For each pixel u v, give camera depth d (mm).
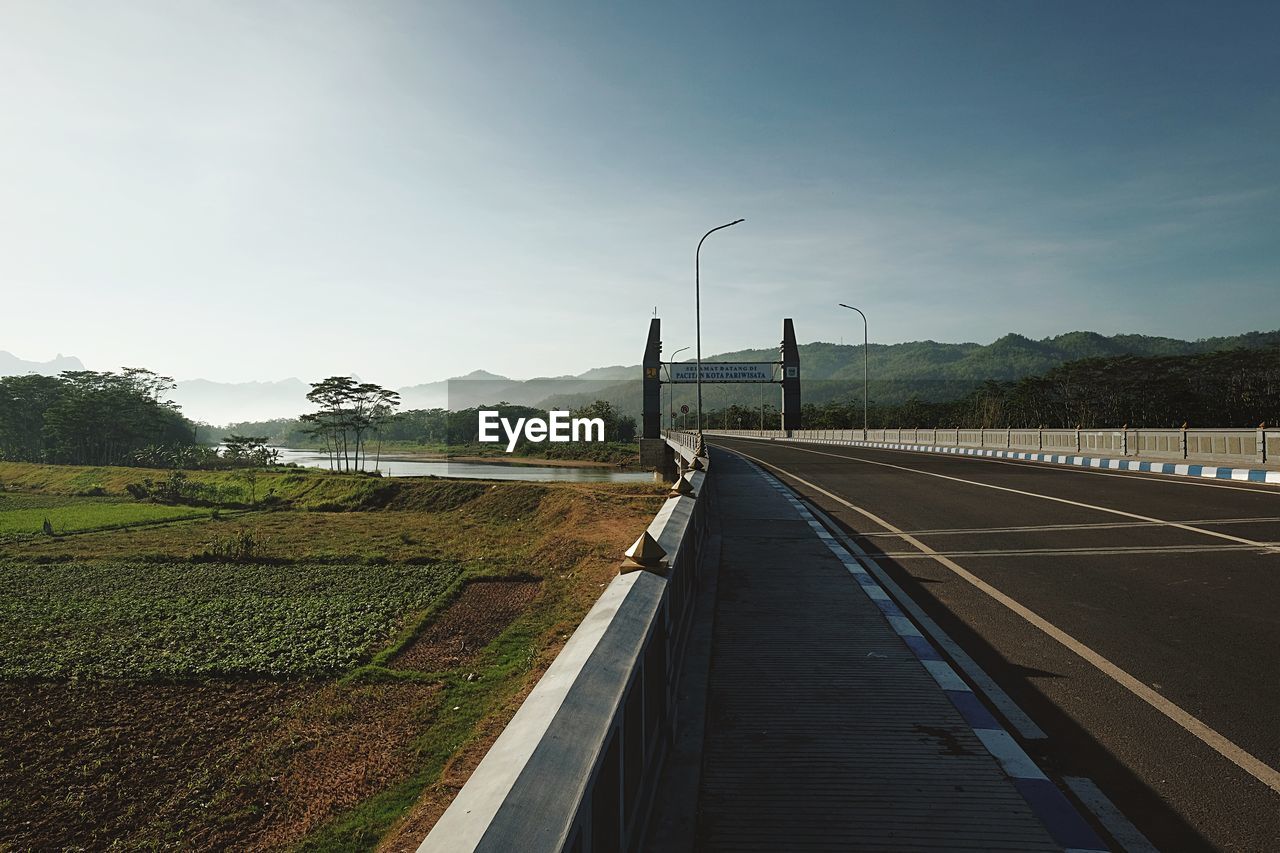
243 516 47781
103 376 128625
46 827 8055
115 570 25859
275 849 7293
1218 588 7812
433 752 9484
